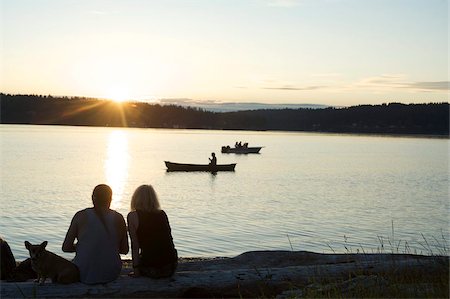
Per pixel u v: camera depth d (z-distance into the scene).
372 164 92.69
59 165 72.12
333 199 42.53
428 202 41.69
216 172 69.12
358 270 9.11
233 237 24.73
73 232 8.15
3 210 31.52
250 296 8.17
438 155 132.88
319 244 23.58
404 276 8.88
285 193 46.56
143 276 8.30
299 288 8.48
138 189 8.43
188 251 21.38
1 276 8.88
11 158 81.81
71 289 7.77
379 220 31.78
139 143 158.00
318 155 119.69
